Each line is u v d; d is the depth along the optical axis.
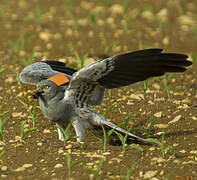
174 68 9.03
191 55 14.43
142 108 12.51
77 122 10.31
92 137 11.20
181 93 13.30
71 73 11.91
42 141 10.73
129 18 19.64
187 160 9.25
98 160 9.30
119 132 10.31
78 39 18.28
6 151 9.96
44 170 8.96
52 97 10.05
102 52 16.59
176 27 19.61
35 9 22.72
